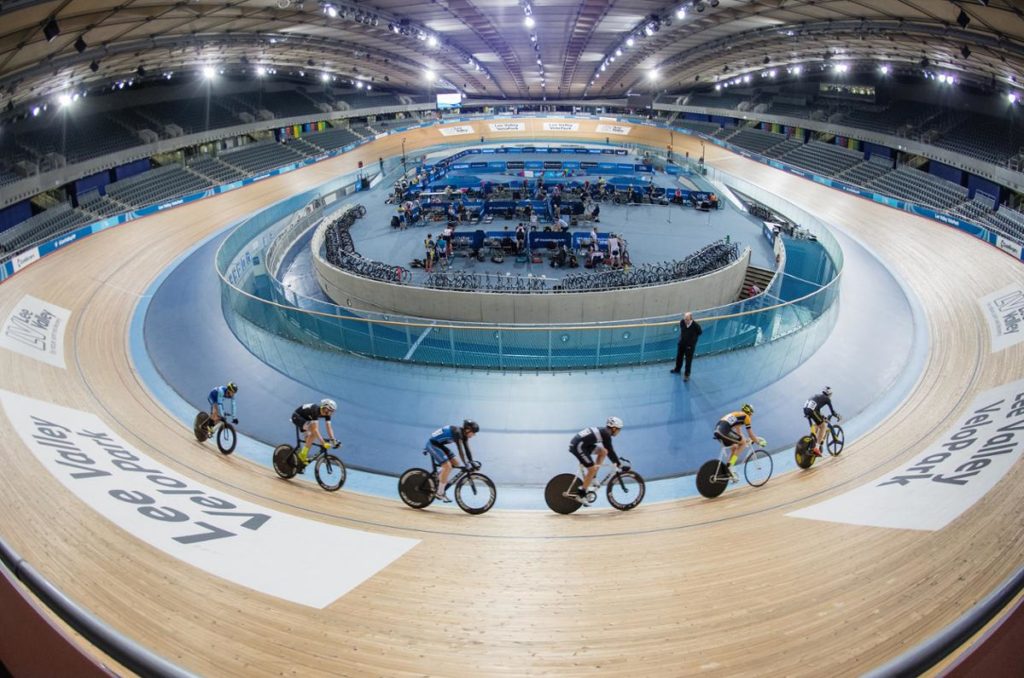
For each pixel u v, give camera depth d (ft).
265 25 82.48
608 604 16.34
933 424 28.99
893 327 43.27
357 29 97.60
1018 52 51.72
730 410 32.24
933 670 8.36
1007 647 9.10
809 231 74.69
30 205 89.04
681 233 82.94
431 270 67.36
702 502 23.86
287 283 71.05
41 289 47.55
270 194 97.14
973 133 102.58
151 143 109.91
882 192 112.98
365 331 38.91
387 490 26.16
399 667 13.60
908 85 125.90
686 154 146.72
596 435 21.83
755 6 77.20
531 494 25.73
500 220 88.94
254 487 24.64
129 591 15.48
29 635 10.30
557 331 36.42
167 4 56.54
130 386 35.06
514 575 18.11
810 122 140.46
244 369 37.86
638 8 87.15
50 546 17.06
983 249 55.11
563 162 135.85
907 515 19.70
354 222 89.20
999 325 38.96
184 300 50.44
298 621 15.11
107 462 24.23
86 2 44.68
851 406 33.12
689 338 34.32
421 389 34.86
